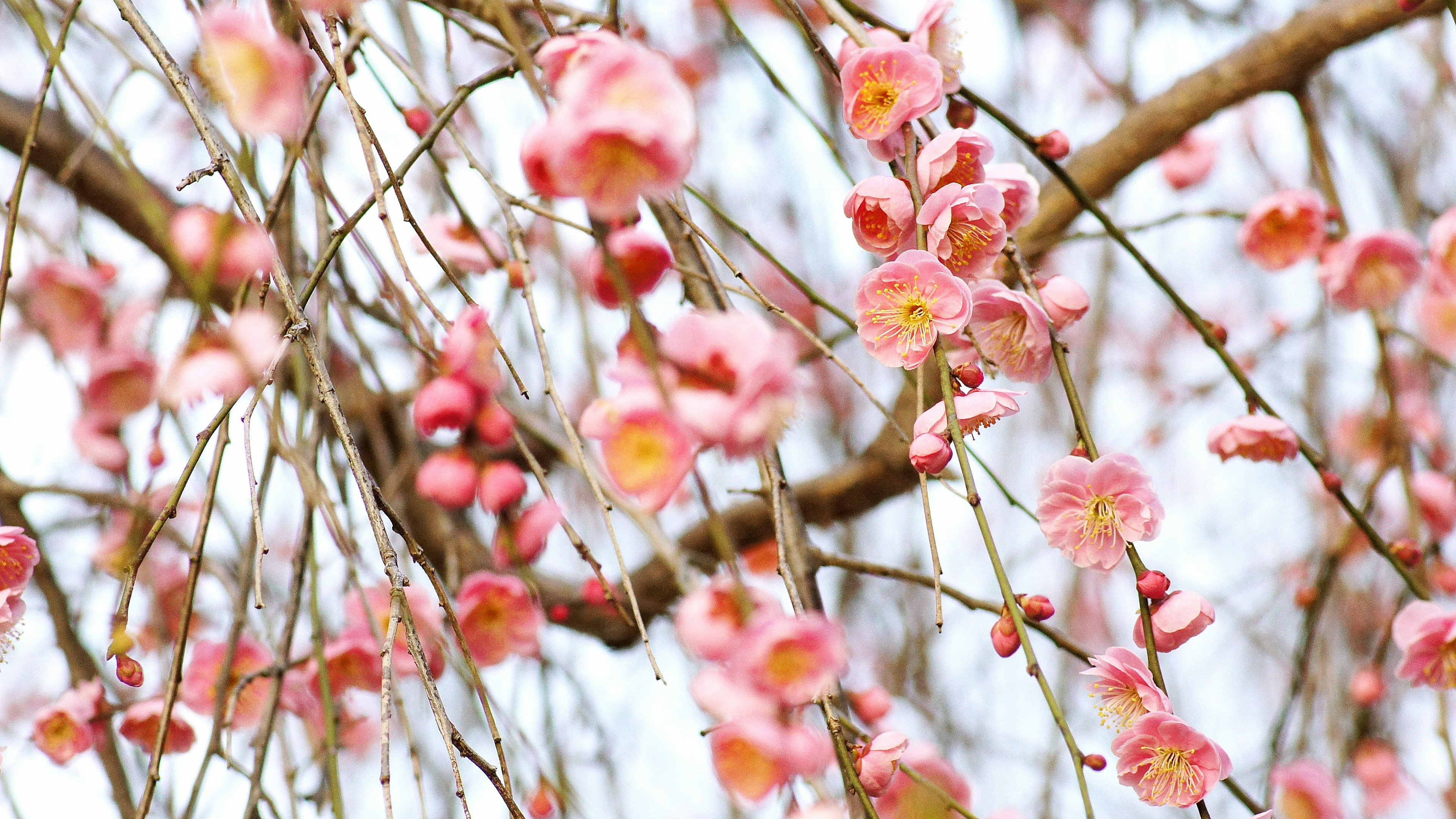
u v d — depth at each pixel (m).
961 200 1.10
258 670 1.18
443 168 1.18
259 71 1.09
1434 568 1.32
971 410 1.09
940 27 1.14
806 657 1.05
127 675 1.07
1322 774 1.30
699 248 1.17
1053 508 1.10
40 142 1.26
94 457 1.27
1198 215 1.31
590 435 1.05
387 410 1.31
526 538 1.18
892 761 1.10
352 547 1.23
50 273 1.27
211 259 1.11
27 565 1.13
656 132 1.03
